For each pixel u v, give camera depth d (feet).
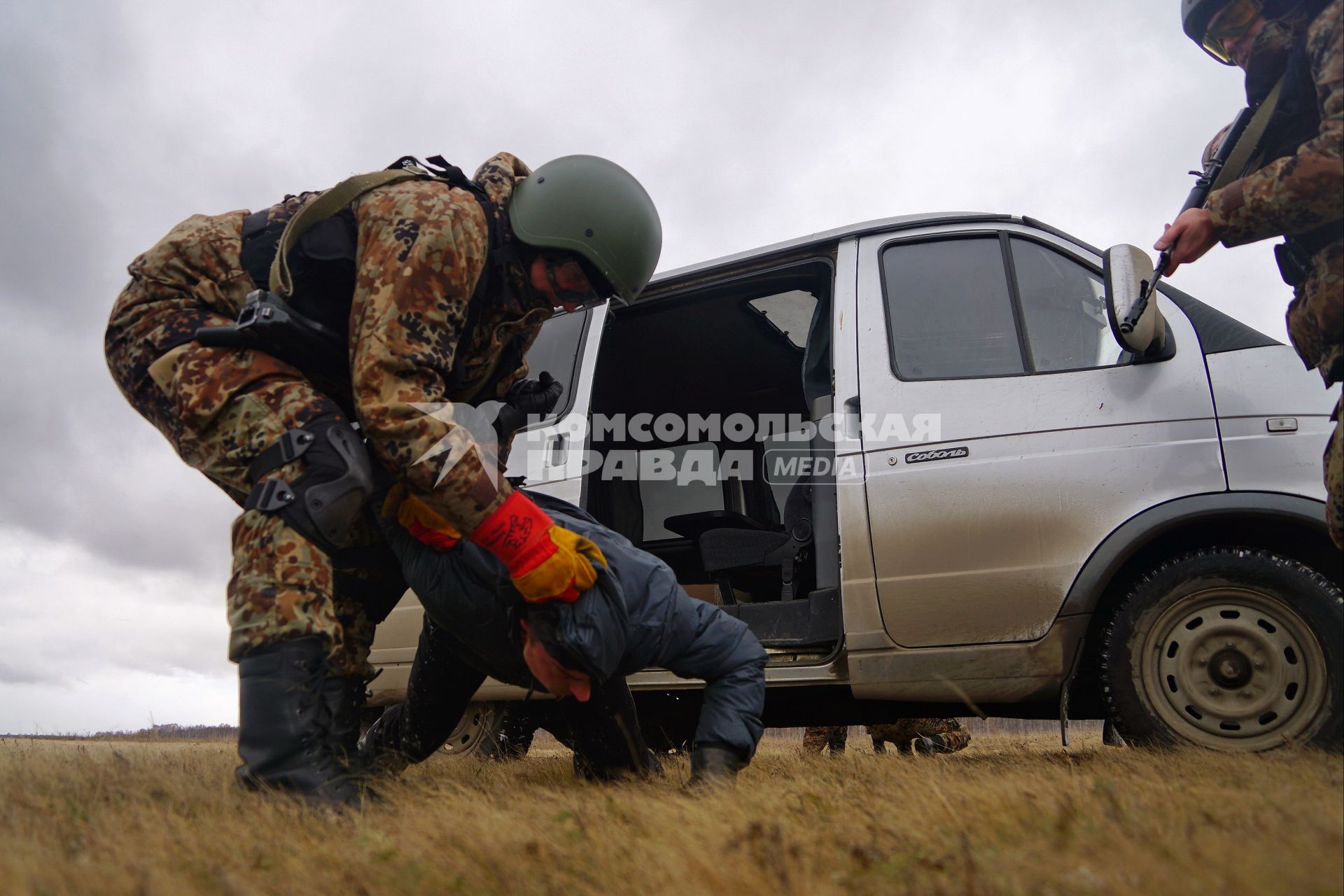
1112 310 9.16
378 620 8.56
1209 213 7.47
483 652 7.86
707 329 16.16
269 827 5.46
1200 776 6.64
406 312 6.62
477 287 7.25
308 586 6.66
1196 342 10.09
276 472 6.81
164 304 7.53
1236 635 9.29
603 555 7.56
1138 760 8.03
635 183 7.84
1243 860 3.69
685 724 13.56
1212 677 9.31
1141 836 4.38
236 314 7.61
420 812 6.04
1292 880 3.49
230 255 7.55
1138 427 9.95
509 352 8.38
